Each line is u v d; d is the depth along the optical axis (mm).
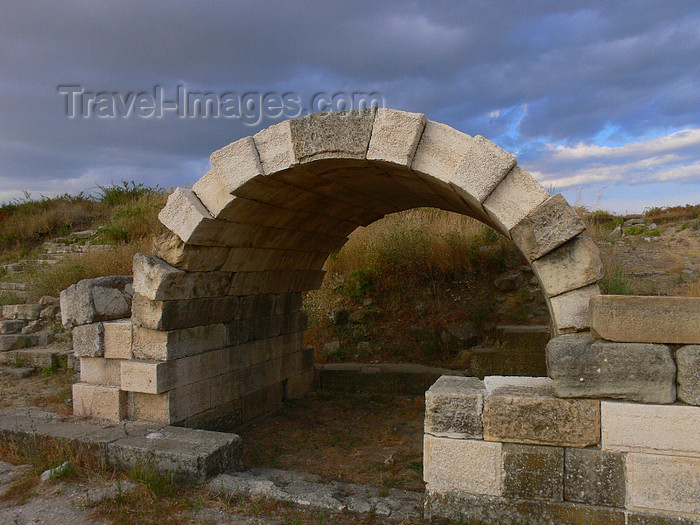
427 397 3570
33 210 17562
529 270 9422
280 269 6621
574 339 3432
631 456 3281
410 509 3785
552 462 3383
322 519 3646
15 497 3988
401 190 5719
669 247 10805
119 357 5199
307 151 4219
